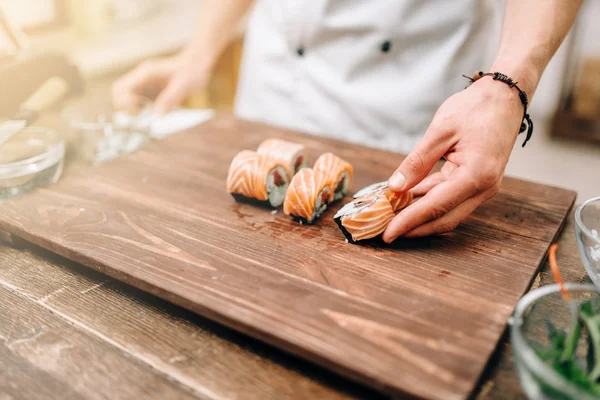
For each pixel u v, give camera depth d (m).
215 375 0.42
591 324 0.40
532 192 0.62
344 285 0.47
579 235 0.46
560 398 0.34
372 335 0.42
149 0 1.36
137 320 0.46
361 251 0.52
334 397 0.40
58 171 0.65
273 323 0.43
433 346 0.41
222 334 0.45
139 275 0.48
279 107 0.85
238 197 0.60
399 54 0.75
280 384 0.41
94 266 0.50
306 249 0.52
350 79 0.78
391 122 0.77
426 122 0.76
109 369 0.42
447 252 0.52
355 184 0.64
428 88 0.74
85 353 0.43
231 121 0.79
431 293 0.46
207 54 0.87
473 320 0.44
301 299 0.45
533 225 0.56
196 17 1.37
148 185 0.63
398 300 0.45
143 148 0.71
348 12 0.75
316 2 0.75
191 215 0.57
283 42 0.81
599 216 0.50
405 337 0.42
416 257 0.51
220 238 0.53
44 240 0.53
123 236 0.53
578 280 0.50
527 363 0.35
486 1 0.73
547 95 1.67
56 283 0.51
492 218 0.57
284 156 0.61
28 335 0.45
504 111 0.50
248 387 0.41
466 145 0.50
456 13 0.72
